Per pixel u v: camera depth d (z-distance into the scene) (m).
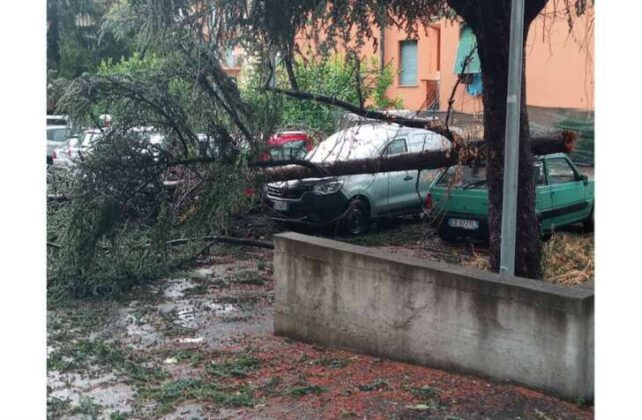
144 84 8.55
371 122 10.71
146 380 5.73
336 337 6.38
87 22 28.88
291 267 6.75
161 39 8.47
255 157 9.61
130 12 8.40
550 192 11.16
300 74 10.57
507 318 5.09
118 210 8.35
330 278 6.38
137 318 7.63
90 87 8.26
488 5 7.40
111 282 8.59
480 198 10.93
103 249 8.63
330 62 11.14
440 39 18.89
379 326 5.98
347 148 11.71
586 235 11.95
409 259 5.86
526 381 5.02
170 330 7.22
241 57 9.46
